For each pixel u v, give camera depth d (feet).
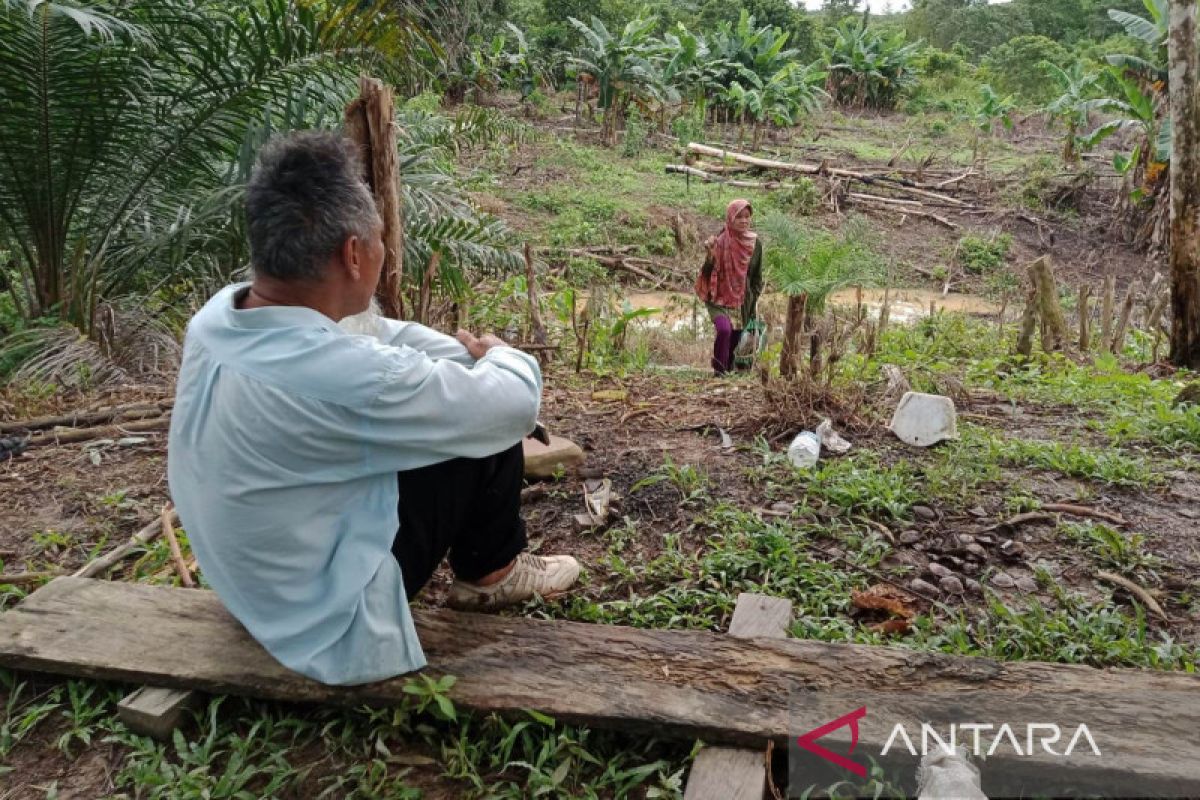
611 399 16.19
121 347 18.92
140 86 19.67
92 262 20.57
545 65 82.17
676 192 60.18
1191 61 23.38
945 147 79.87
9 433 14.01
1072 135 68.18
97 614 8.38
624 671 7.56
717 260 23.66
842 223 54.49
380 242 6.63
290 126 18.56
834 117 92.73
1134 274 53.31
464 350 7.82
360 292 6.64
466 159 59.72
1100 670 7.63
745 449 13.33
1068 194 62.18
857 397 15.17
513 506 8.04
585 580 9.71
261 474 6.49
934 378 17.76
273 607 6.95
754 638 7.98
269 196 6.28
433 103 58.49
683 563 10.03
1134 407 16.56
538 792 6.76
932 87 107.14
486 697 7.25
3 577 9.63
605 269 46.60
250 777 7.04
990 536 10.93
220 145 21.08
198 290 21.42
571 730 7.23
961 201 61.87
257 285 6.64
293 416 6.36
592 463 12.71
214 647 7.89
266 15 20.06
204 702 7.70
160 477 12.34
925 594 9.66
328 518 6.78
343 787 6.98
